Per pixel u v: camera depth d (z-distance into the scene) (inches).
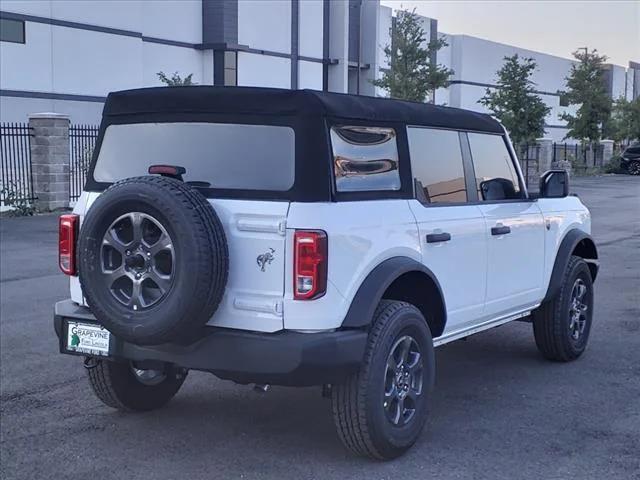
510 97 1611.7
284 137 185.6
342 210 184.5
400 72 1466.5
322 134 183.6
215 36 1534.2
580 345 290.5
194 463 199.2
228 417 231.9
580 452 205.0
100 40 1331.2
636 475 191.0
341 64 1839.3
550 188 271.7
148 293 179.3
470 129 243.3
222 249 177.2
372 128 200.8
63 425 226.4
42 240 620.7
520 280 255.4
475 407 239.8
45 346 314.8
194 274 172.1
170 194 174.9
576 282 287.4
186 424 226.4
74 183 900.0
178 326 174.2
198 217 174.6
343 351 179.3
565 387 259.1
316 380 178.1
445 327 221.1
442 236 214.5
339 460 200.2
